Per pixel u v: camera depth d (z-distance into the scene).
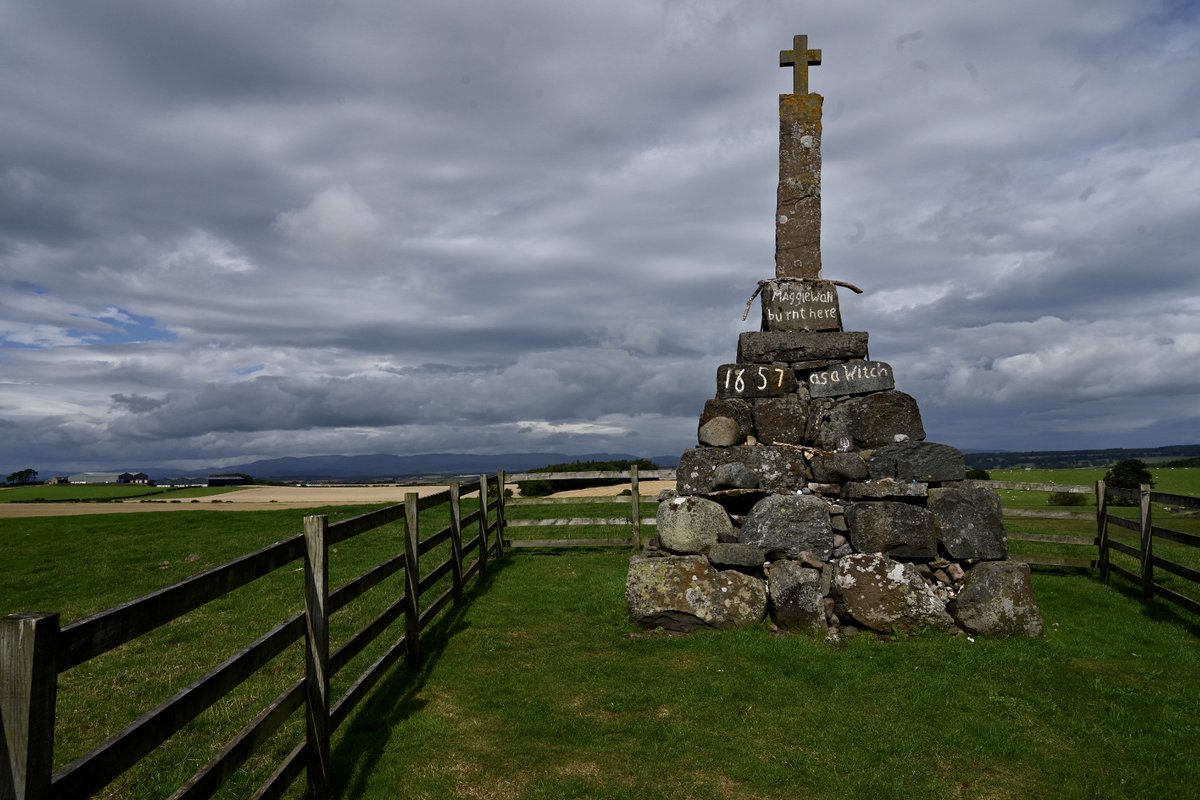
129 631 2.64
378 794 4.50
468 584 10.62
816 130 10.09
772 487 8.96
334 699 5.89
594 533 14.95
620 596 9.46
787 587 7.85
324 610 4.44
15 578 11.90
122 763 2.53
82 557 13.73
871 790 4.62
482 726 5.53
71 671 6.92
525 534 15.06
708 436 9.39
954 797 4.55
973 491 8.30
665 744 5.24
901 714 5.75
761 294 10.02
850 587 7.80
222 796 4.41
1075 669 6.77
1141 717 5.71
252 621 8.77
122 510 25.64
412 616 6.84
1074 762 5.00
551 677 6.59
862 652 7.16
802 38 10.20
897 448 8.74
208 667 7.05
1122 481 34.16
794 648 7.23
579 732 5.43
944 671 6.70
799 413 9.36
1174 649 7.40
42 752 2.14
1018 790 4.64
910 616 7.69
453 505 9.38
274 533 16.41
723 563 8.17
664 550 8.82
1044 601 9.38
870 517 8.20
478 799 4.48
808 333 9.62
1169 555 12.55
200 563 12.88
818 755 5.08
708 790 4.61
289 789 4.49
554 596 9.77
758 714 5.76
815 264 9.92
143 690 6.41
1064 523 18.06
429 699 6.06
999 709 5.85
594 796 4.54
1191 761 5.00
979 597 7.71
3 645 2.11
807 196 9.99
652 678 6.55
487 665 6.93
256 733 3.50
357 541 14.28
